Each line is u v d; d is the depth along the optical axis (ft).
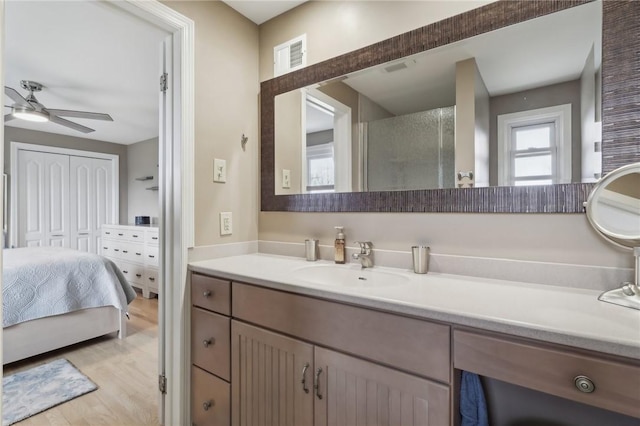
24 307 7.48
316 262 5.20
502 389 3.52
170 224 5.18
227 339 4.53
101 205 16.22
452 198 4.25
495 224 4.00
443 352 2.86
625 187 3.17
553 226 3.67
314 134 5.54
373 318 3.22
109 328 9.00
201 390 4.91
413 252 4.35
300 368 3.74
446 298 3.14
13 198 13.44
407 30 4.63
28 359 7.82
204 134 5.33
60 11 5.90
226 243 5.70
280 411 3.94
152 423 5.51
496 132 4.01
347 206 5.15
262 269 4.60
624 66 3.30
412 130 4.60
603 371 2.27
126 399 6.20
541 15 3.74
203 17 5.33
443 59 4.37
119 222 16.74
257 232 6.28
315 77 5.49
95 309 8.75
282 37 5.97
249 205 6.12
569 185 3.56
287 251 5.83
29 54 7.55
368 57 4.94
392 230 4.76
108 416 5.69
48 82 9.18
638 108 3.23
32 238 13.99
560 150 3.63
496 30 4.00
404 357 3.05
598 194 3.31
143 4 4.50
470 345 2.73
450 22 4.28
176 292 5.11
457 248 4.24
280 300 3.94
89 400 6.16
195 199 5.20
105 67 8.30
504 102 3.96
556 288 3.53
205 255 5.35
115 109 11.51
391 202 4.73
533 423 3.36
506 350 2.59
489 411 3.58
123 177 17.01
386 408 3.14
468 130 4.18
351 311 3.37
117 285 9.03
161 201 5.31
